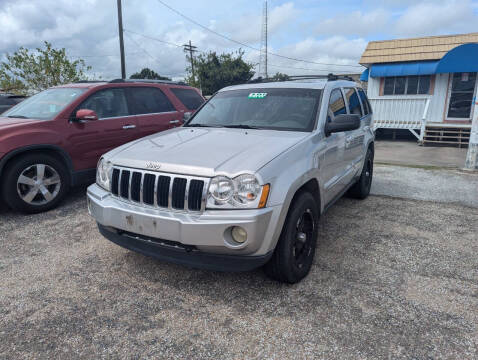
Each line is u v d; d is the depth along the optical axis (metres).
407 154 11.13
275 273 2.95
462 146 12.96
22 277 3.22
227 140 3.23
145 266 3.40
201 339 2.40
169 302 2.83
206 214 2.57
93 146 5.32
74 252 3.70
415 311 2.70
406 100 14.12
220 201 2.56
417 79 14.27
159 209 2.76
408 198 5.63
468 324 2.55
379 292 2.95
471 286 3.05
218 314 2.67
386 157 10.48
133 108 5.96
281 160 2.80
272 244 2.66
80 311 2.72
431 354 2.25
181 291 2.98
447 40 13.80
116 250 3.74
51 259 3.56
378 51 14.74
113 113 5.67
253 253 2.61
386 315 2.64
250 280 3.14
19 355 2.27
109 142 5.52
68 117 5.05
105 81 5.84
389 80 14.80
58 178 4.94
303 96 3.90
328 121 3.73
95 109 5.43
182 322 2.58
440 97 13.92
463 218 4.72
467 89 13.48
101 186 3.24
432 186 6.36
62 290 3.01
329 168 3.65
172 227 2.62
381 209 5.10
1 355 2.27
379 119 14.70
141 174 2.84
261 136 3.32
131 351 2.30
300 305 2.77
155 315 2.66
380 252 3.70
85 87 5.52
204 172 2.62
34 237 4.09
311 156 3.14
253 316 2.64
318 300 2.84
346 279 3.16
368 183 5.65
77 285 3.08
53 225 4.44
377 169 7.93
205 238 2.55
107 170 3.15
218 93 4.57
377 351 2.28
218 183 2.56
